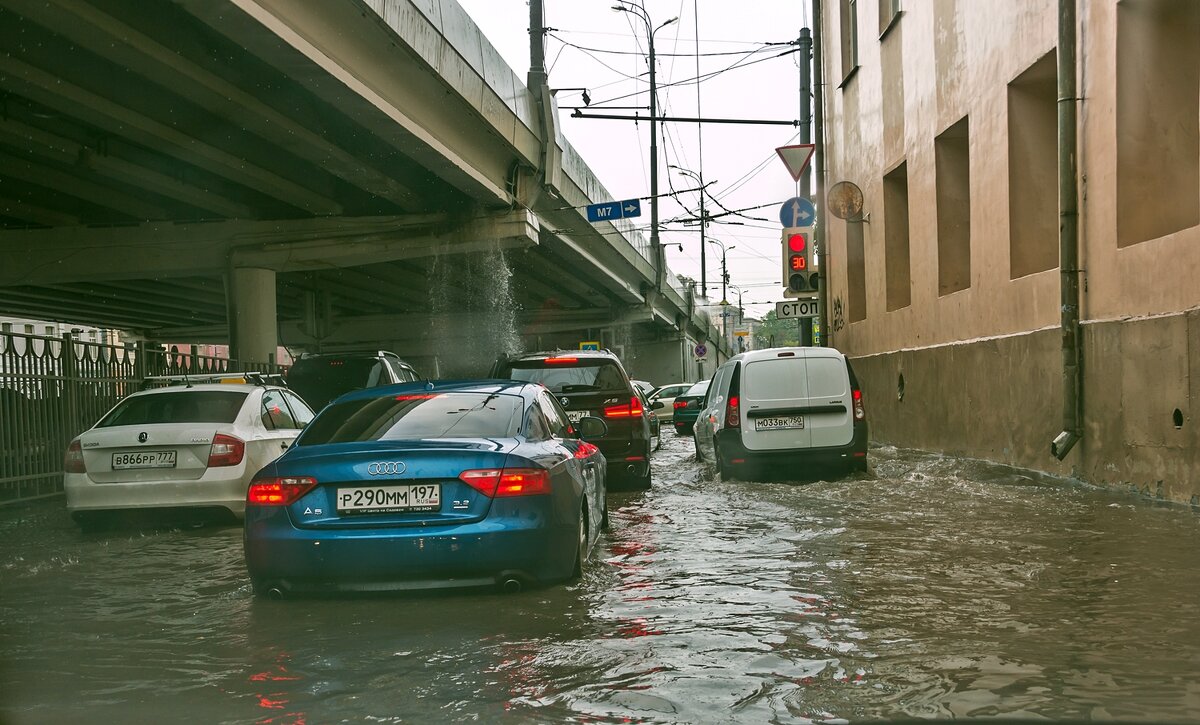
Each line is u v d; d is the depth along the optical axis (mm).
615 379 12023
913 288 17031
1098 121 10281
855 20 20609
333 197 26188
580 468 6516
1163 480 9070
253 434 9570
